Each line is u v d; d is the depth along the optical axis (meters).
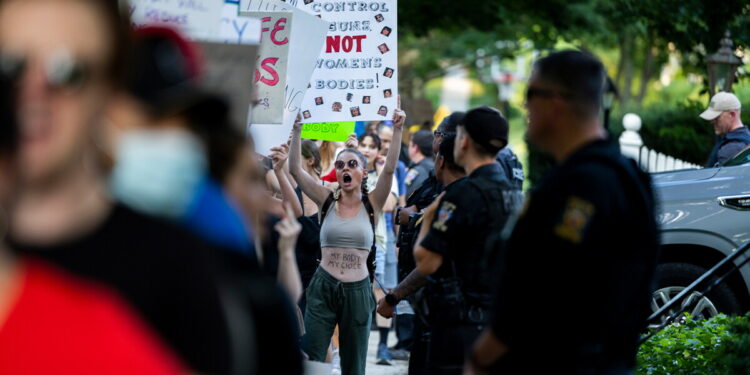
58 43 4.07
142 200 4.26
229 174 5.73
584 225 6.97
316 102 16.55
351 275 15.47
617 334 7.25
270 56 12.90
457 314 9.84
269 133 13.46
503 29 44.44
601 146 7.42
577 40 43.16
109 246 4.14
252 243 6.45
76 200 4.18
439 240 9.88
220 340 4.19
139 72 4.95
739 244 17.25
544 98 7.58
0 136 4.00
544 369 7.06
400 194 24.91
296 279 8.00
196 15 9.60
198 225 4.98
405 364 21.34
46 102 4.05
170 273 4.17
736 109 22.67
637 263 7.36
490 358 7.24
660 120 33.78
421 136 23.23
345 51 16.50
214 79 8.29
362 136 23.45
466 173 11.23
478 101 85.75
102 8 4.17
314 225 17.02
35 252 4.11
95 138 4.27
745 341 12.04
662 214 17.67
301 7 16.47
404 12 38.50
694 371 12.65
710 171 18.00
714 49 28.25
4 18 4.08
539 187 7.32
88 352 4.04
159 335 4.14
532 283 7.05
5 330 4.05
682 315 17.27
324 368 10.10
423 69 58.38
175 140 4.44
